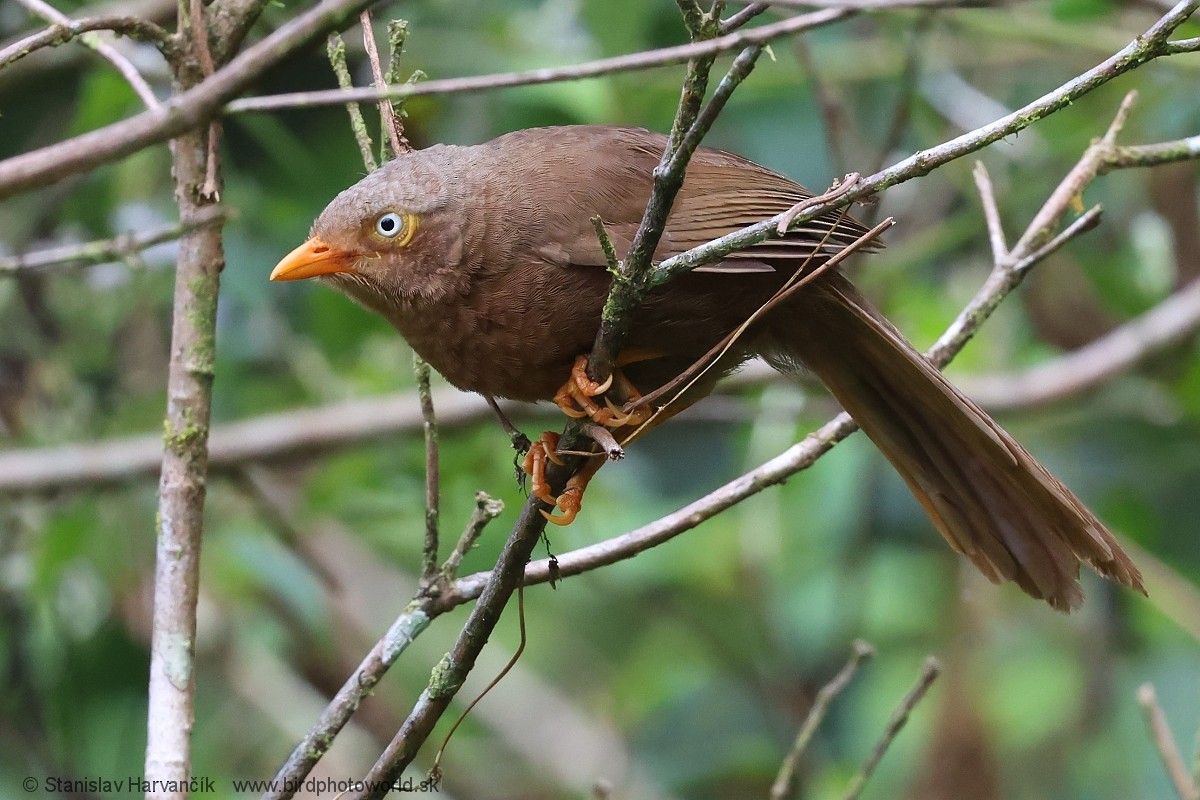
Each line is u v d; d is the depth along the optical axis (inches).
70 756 425.1
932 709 520.7
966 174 483.8
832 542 512.1
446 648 548.1
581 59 450.3
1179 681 498.3
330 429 444.8
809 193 278.4
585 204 262.8
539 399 275.7
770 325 280.2
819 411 484.7
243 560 442.0
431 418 249.3
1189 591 484.1
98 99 402.9
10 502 438.9
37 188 152.0
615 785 533.0
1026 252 296.7
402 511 466.6
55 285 472.7
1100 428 520.7
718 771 515.5
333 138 462.3
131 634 440.8
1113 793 495.2
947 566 547.2
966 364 514.0
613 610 587.2
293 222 459.2
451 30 482.0
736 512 527.5
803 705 519.8
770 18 482.9
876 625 538.3
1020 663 542.6
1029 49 505.4
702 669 553.9
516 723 555.2
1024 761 527.5
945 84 514.3
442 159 271.3
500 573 233.0
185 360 249.1
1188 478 507.2
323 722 241.4
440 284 263.4
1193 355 495.2
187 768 228.8
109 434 472.7
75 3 443.2
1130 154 298.2
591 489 481.7
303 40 155.0
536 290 260.1
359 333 478.6
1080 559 281.0
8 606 442.9
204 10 263.6
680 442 533.0
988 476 285.1
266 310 485.7
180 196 254.4
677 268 216.1
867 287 486.6
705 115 197.5
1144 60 213.2
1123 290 502.9
